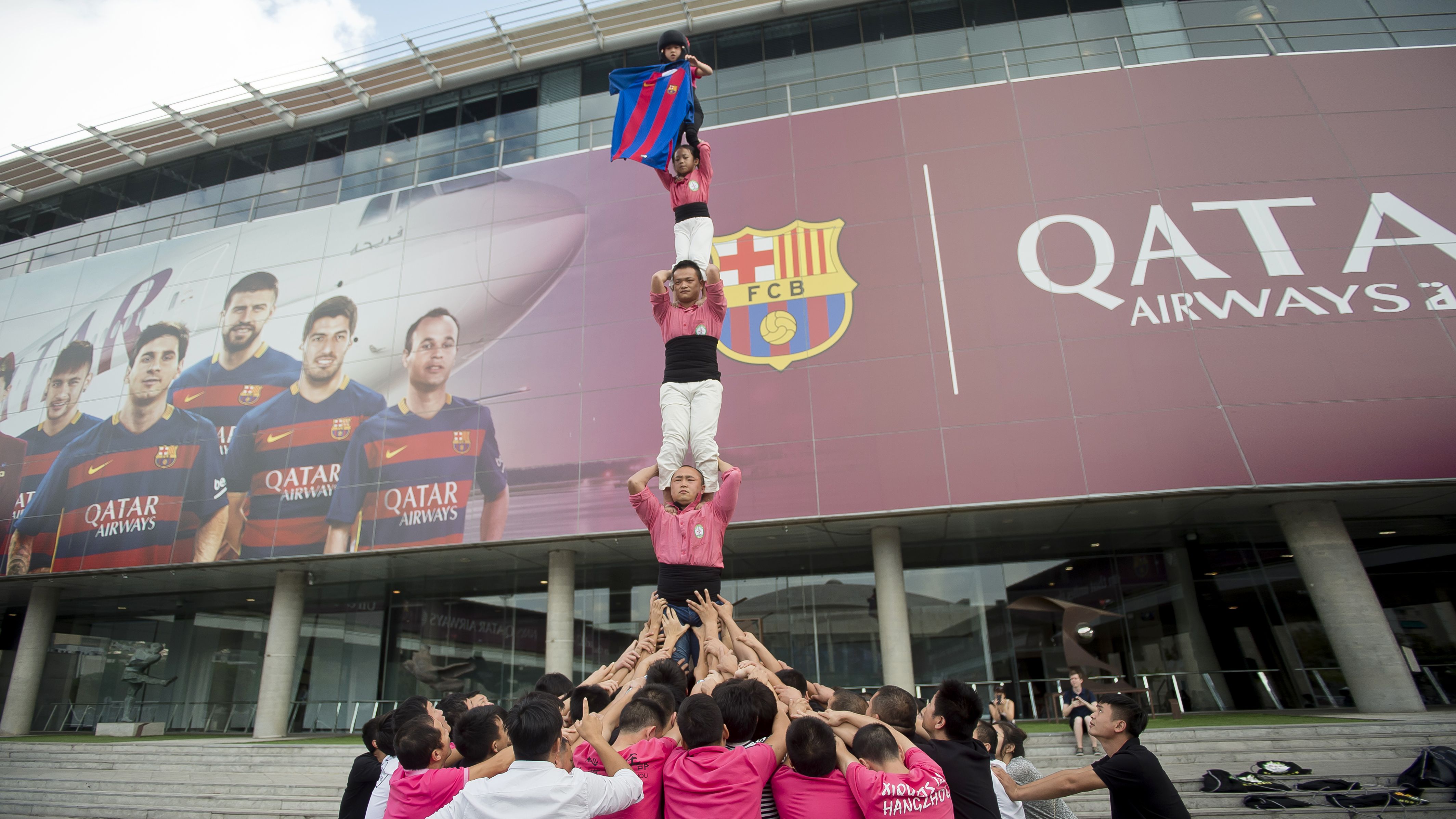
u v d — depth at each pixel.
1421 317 17.88
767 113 25.61
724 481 6.30
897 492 18.77
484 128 27.89
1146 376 18.42
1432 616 22.06
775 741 4.31
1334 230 18.97
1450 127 19.69
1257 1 23.89
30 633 25.86
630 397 21.16
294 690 25.80
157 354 25.52
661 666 5.27
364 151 28.75
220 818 13.57
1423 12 22.58
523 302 22.97
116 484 24.25
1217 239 19.28
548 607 23.84
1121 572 22.38
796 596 22.97
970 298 20.00
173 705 27.52
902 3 26.30
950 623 22.33
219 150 30.25
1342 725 14.71
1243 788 11.80
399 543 21.31
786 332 20.75
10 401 26.69
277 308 24.97
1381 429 17.12
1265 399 17.75
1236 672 21.22
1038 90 21.73
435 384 22.70
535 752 3.98
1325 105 20.30
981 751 4.76
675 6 26.39
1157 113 20.86
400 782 4.61
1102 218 20.03
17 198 31.91
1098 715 4.99
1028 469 18.30
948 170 21.38
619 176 23.80
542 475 21.00
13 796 15.44
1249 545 22.39
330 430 22.98
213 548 22.67
